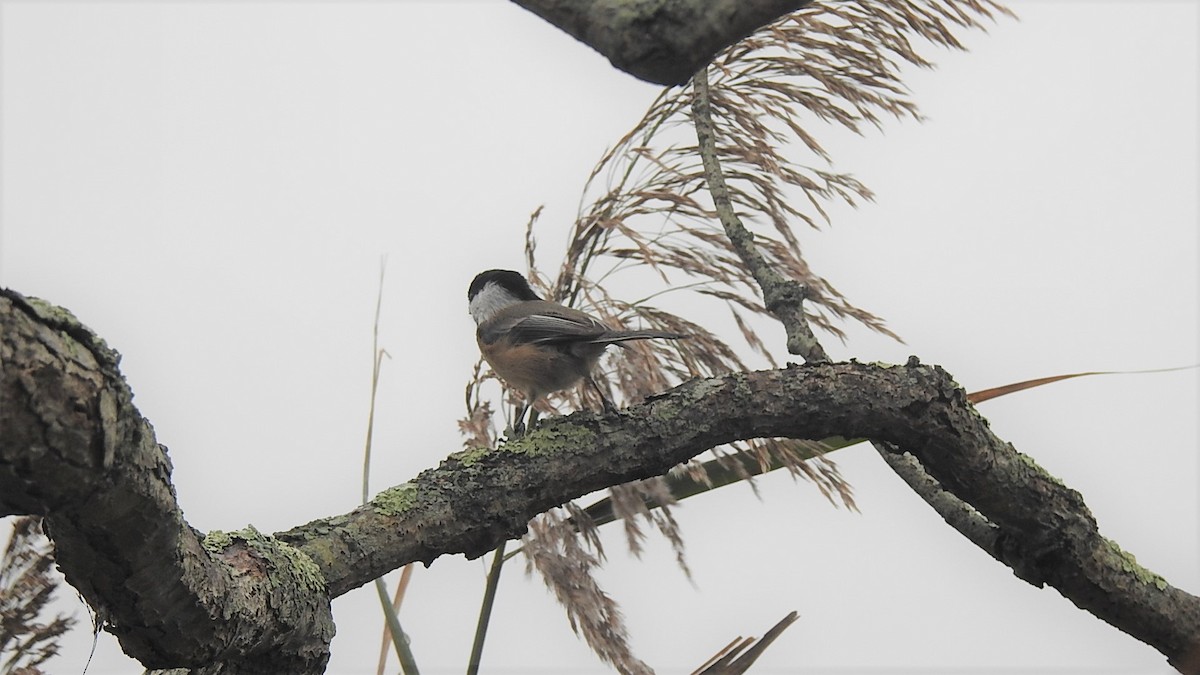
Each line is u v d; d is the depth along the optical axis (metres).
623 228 7.62
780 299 7.54
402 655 6.65
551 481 6.06
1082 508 6.88
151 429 4.23
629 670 6.67
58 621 4.61
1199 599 7.07
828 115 8.06
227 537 5.09
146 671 4.92
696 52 3.03
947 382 6.58
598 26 3.05
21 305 3.72
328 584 5.42
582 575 6.84
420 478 5.91
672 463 6.37
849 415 6.45
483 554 5.94
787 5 2.99
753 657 6.26
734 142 8.14
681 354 7.64
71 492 3.95
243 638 4.88
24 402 3.69
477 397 7.90
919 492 7.45
